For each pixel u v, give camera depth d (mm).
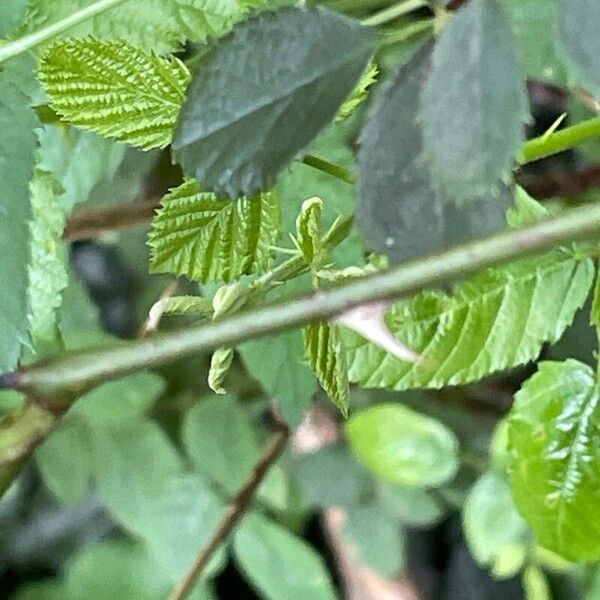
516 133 269
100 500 867
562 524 399
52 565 896
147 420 722
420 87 287
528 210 378
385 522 728
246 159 292
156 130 335
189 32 387
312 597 711
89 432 715
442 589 827
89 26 384
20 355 332
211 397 711
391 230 289
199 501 714
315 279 335
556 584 681
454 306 389
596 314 387
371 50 294
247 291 331
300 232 336
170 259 346
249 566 715
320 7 295
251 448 709
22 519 885
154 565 781
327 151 444
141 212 539
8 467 319
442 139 271
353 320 319
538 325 393
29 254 340
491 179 268
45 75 330
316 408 714
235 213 344
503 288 390
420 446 626
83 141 458
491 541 606
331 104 292
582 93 412
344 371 346
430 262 287
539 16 428
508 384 710
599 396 394
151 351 311
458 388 708
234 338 308
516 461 400
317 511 833
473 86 271
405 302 385
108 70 329
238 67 292
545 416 396
